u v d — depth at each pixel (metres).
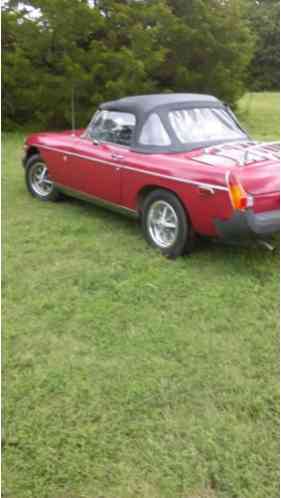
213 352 3.18
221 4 15.59
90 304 3.80
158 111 4.83
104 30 14.15
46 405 2.72
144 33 13.67
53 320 3.59
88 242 5.03
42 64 13.88
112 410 2.67
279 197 3.99
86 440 2.47
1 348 3.25
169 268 4.37
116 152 5.03
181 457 2.35
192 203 4.23
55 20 12.94
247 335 3.36
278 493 2.17
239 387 2.84
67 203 6.44
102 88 13.86
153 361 3.09
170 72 15.66
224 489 2.19
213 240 4.43
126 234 5.24
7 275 4.31
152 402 2.72
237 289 3.98
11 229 5.43
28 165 6.62
